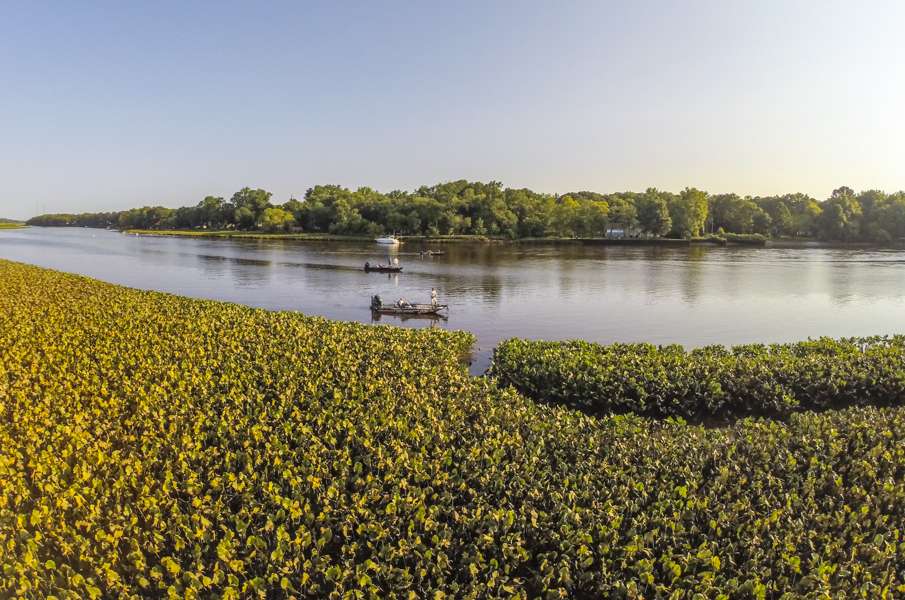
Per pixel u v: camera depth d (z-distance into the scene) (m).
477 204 157.25
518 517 9.24
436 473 10.44
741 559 8.67
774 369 18.95
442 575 7.92
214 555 8.44
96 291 38.22
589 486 10.19
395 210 155.88
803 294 51.81
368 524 8.79
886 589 7.75
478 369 26.33
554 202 158.75
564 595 7.86
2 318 25.08
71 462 10.80
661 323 38.56
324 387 15.64
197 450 11.00
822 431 13.27
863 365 19.67
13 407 13.45
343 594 7.42
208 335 22.34
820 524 9.37
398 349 20.72
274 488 9.69
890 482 10.68
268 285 58.78
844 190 161.88
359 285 58.66
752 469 11.29
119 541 8.52
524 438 12.54
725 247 130.25
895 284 58.75
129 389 14.69
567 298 49.53
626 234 157.75
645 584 7.93
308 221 180.38
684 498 9.98
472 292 53.34
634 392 17.91
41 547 8.33
